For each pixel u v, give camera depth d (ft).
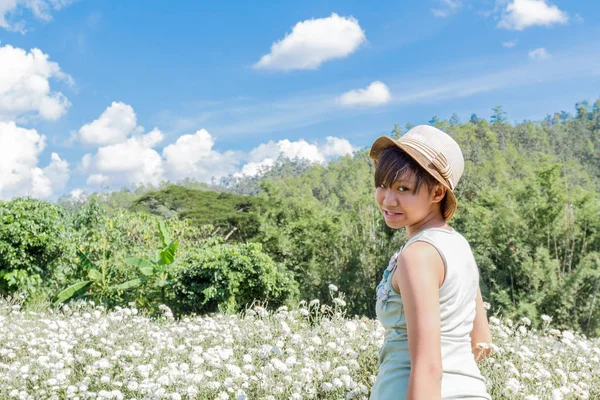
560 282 41.45
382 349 4.25
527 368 9.17
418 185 4.15
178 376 9.45
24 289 28.58
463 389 3.91
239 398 8.27
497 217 47.14
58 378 10.11
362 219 54.75
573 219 46.68
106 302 29.43
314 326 13.26
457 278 4.03
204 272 29.63
